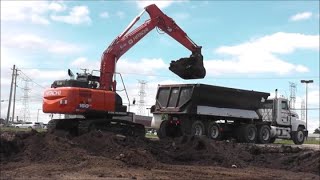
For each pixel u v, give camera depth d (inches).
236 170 597.6
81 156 609.9
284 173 582.9
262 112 1212.5
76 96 749.9
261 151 737.0
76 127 807.7
